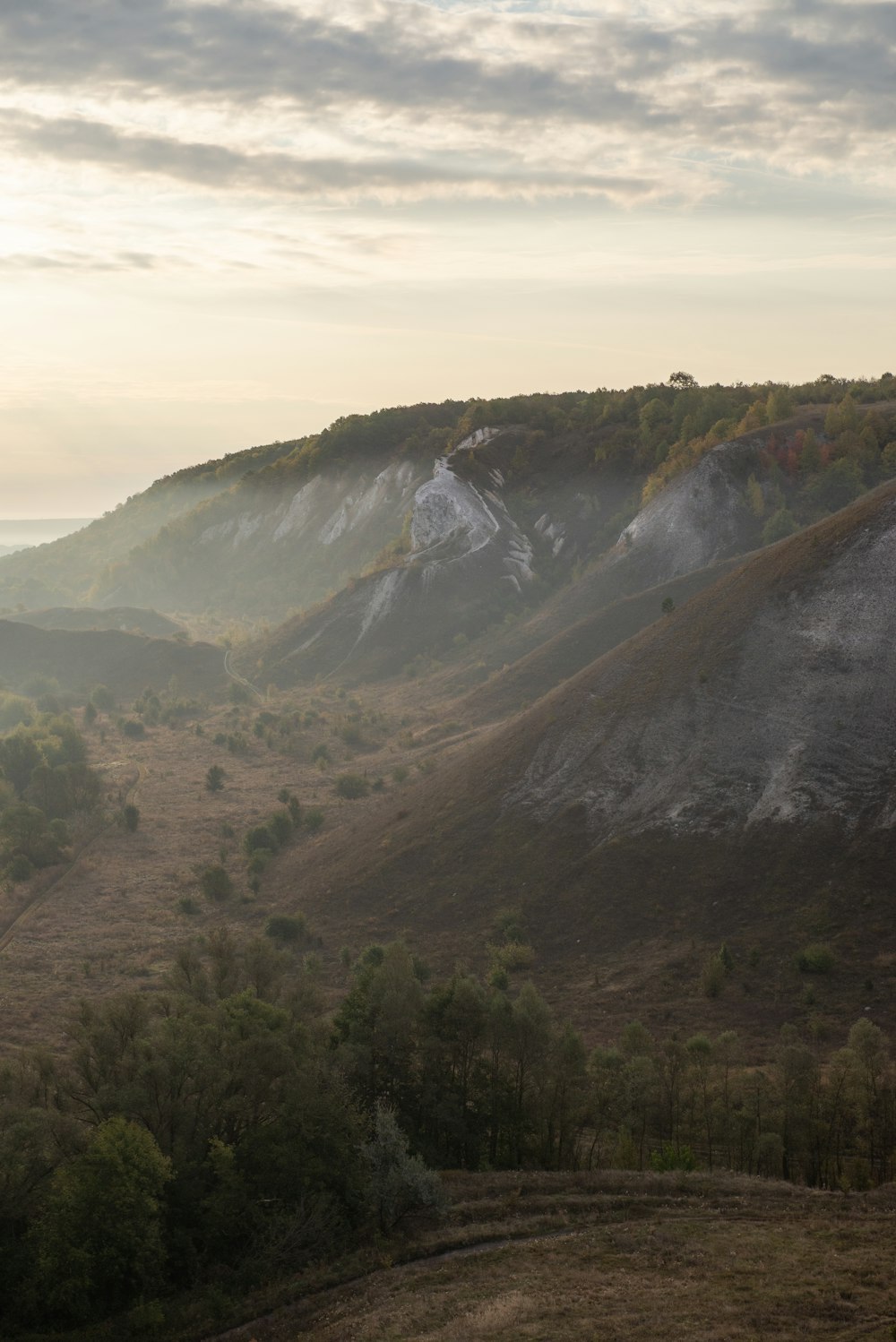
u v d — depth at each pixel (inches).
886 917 2721.5
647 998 2679.6
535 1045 1894.7
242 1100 1706.4
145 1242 1451.8
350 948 3302.2
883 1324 1100.5
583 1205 1571.1
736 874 3038.9
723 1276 1275.8
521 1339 1144.8
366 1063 1865.2
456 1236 1494.8
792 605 3686.0
